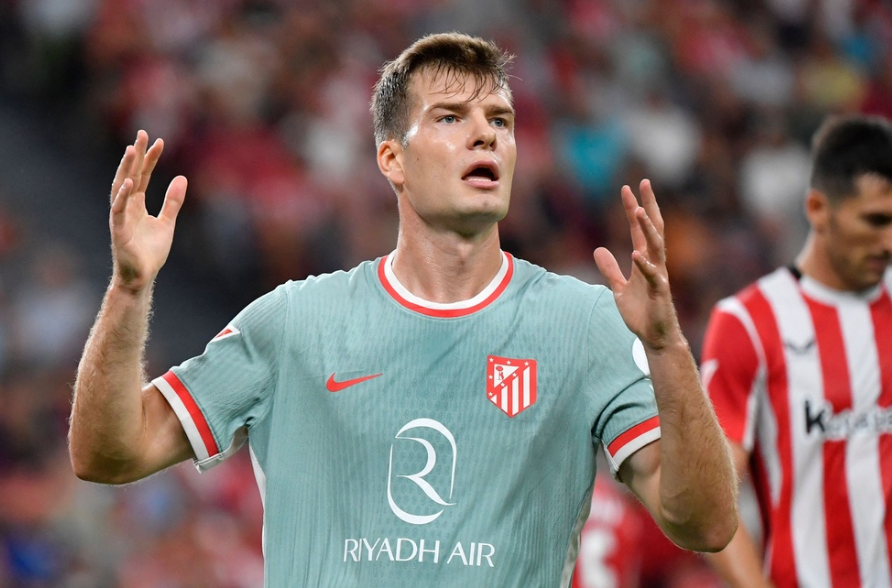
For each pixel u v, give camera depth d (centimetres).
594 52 4741
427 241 1012
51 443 3030
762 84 5106
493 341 984
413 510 941
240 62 3941
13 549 2712
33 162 3847
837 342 1495
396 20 4428
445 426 958
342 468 959
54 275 3425
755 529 2575
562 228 4131
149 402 986
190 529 2828
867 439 1483
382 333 988
